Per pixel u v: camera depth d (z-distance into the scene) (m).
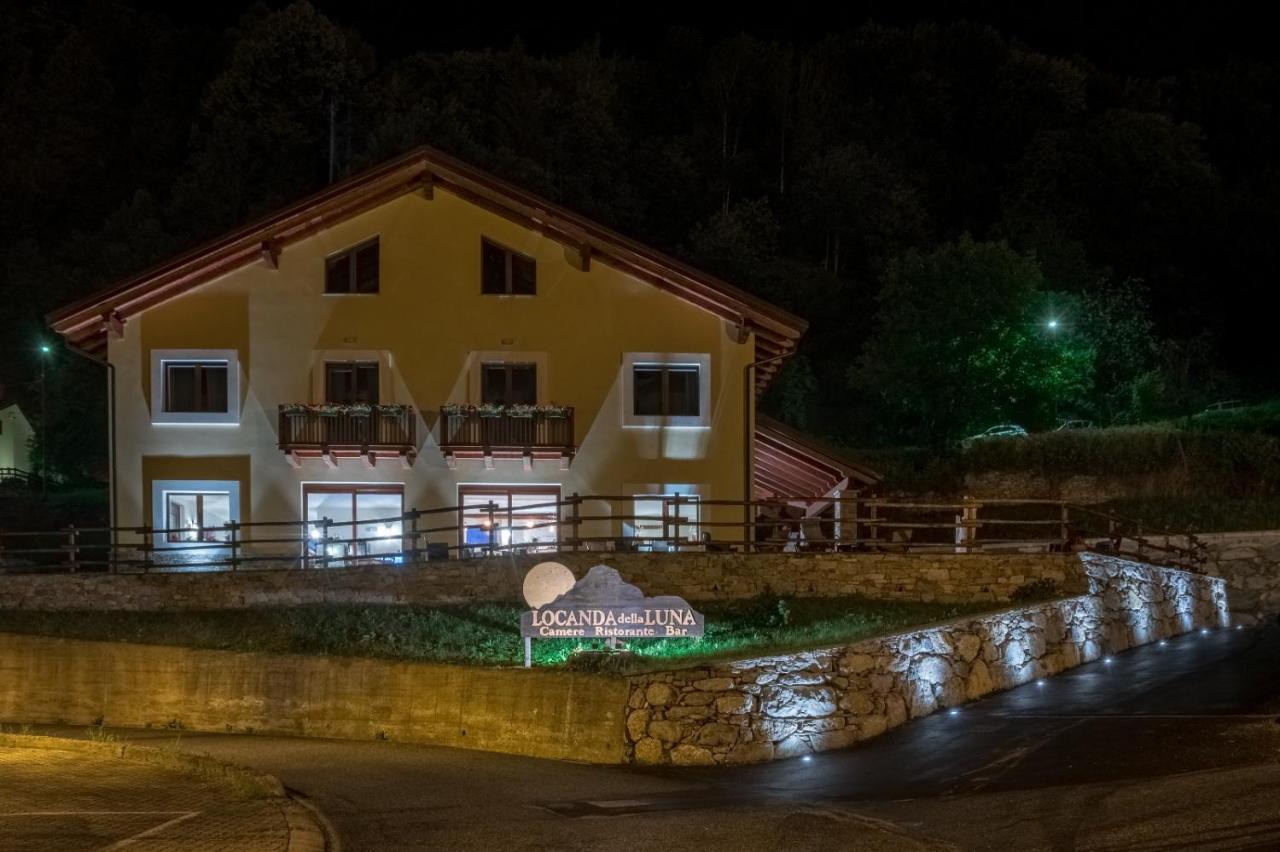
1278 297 71.75
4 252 74.44
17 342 67.44
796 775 17.72
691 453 31.52
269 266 31.52
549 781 17.33
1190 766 16.20
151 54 96.56
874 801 15.73
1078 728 19.17
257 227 30.98
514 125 77.69
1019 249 67.56
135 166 87.44
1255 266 72.75
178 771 16.11
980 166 87.25
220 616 26.34
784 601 26.20
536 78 86.56
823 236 77.75
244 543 27.94
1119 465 42.66
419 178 31.62
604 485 31.45
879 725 20.16
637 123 94.75
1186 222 74.81
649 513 31.48
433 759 19.16
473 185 31.25
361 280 31.81
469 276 31.75
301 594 27.14
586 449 31.52
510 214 31.70
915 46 95.25
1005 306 51.31
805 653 20.19
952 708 21.47
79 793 14.64
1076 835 13.36
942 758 18.11
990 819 14.33
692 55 97.25
